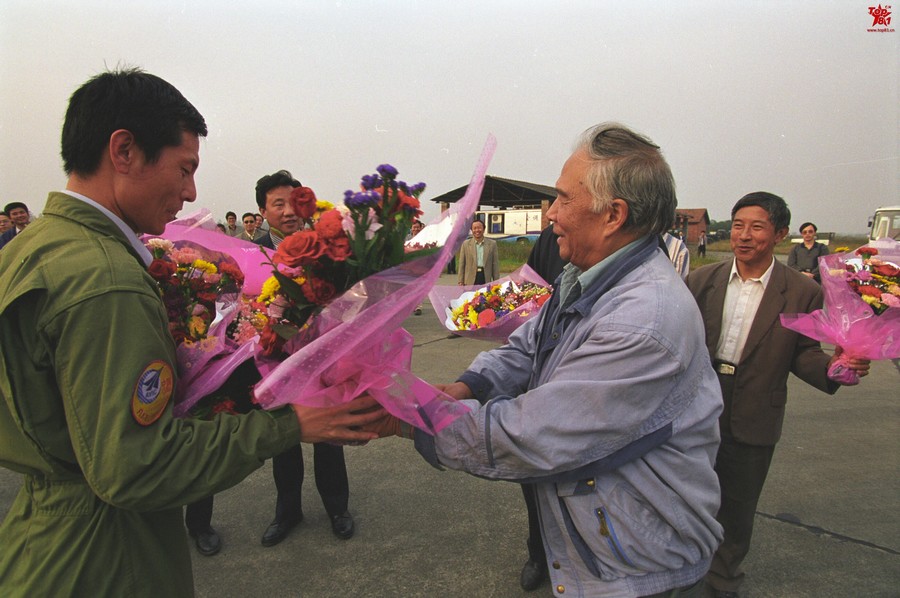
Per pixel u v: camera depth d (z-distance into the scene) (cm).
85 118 104
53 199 105
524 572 235
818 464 347
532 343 163
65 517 103
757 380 207
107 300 93
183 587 117
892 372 562
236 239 179
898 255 250
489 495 311
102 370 91
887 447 373
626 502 119
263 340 120
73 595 102
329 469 266
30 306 94
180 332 124
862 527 277
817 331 195
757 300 212
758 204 207
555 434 111
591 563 120
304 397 109
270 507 300
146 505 94
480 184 114
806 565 248
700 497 124
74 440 92
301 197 113
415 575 243
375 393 114
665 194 122
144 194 108
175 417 112
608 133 125
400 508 298
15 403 94
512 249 2275
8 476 322
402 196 114
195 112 115
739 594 229
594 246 128
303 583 237
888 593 229
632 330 112
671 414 119
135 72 109
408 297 107
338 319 108
